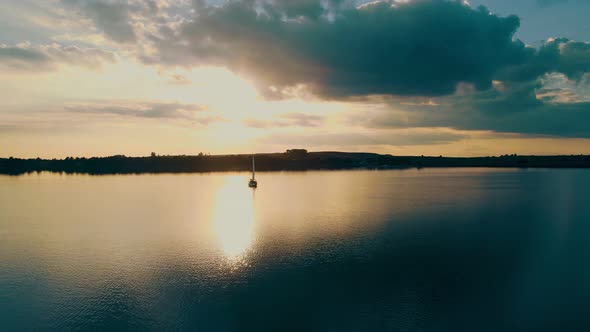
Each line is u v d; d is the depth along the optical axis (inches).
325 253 2075.5
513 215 3356.3
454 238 2427.4
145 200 4837.6
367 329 1247.5
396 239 2401.6
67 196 5413.4
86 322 1322.6
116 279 1702.8
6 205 4375.0
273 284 1622.8
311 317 1327.5
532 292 1523.1
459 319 1305.4
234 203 4439.0
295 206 4121.6
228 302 1450.5
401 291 1537.9
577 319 1300.4
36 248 2269.9
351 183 7731.3
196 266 1871.3
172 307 1421.0
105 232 2746.1
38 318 1353.3
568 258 1958.7
